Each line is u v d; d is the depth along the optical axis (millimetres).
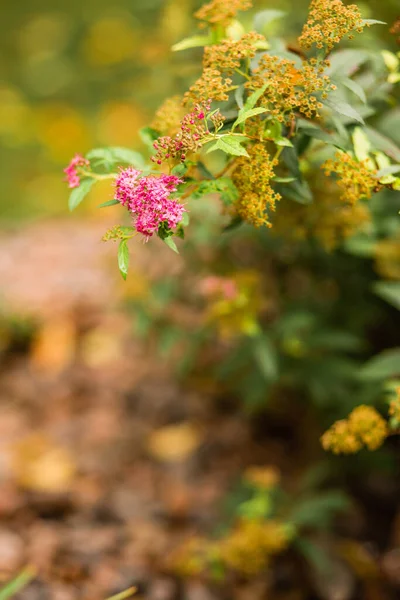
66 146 2648
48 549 1034
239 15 991
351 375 1031
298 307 1099
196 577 1015
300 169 781
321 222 861
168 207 677
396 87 833
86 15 3293
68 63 3033
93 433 1286
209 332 1097
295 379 1039
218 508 1099
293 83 711
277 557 1035
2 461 1195
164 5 1136
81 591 987
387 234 949
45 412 1348
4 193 2389
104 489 1153
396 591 1018
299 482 1124
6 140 2691
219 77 720
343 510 1099
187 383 1354
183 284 1141
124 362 1460
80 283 1745
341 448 821
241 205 732
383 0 889
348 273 1064
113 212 1658
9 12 3689
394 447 1077
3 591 827
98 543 1051
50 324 1569
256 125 716
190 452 1232
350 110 706
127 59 1453
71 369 1453
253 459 1206
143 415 1326
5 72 3205
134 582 1006
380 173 735
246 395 1081
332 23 710
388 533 1085
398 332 1103
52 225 2174
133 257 1340
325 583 1018
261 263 1130
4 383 1423
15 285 1759
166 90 1112
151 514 1106
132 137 2609
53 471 1176
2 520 1074
